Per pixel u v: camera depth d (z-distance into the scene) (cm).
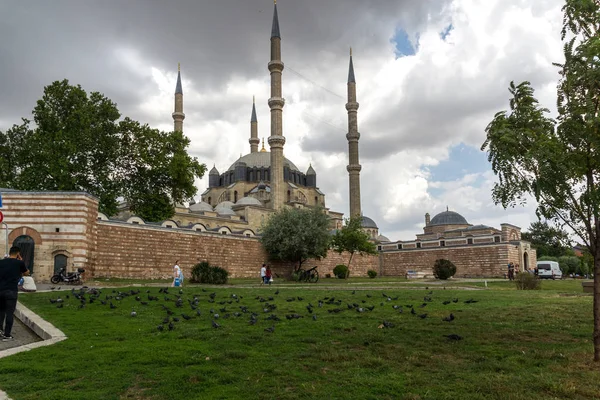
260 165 10994
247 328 1234
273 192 8806
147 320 1373
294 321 1360
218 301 1905
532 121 954
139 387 761
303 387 748
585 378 796
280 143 8900
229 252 5162
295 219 5481
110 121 4738
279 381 782
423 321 1390
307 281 4669
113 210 4775
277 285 3641
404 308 1733
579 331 1245
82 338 1111
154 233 4350
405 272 8119
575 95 923
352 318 1439
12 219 3139
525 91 975
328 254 6894
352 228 6562
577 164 887
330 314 1532
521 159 923
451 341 1097
